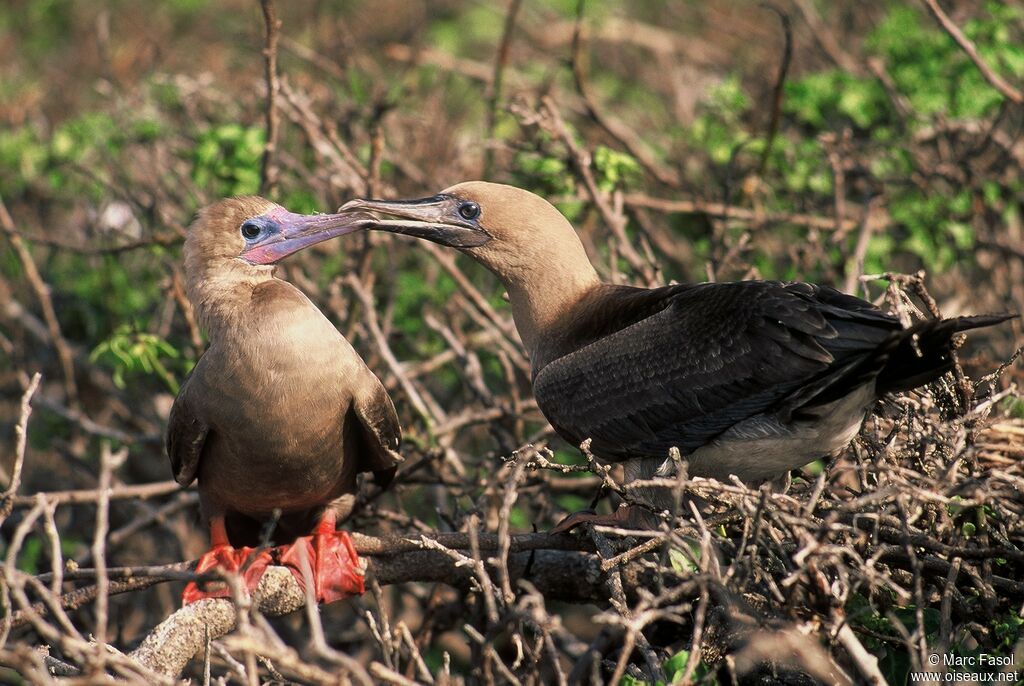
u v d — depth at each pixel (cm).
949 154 1480
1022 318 1327
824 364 904
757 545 822
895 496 827
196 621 970
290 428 1019
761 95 1706
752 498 843
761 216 1396
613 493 1147
